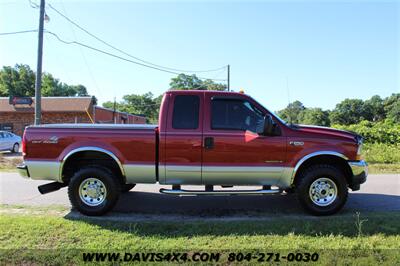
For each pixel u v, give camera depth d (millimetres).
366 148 19281
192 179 6293
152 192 8602
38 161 6320
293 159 6211
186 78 76750
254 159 6195
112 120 45094
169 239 4965
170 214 6516
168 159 6203
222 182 6316
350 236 5098
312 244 4723
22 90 77312
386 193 8555
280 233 5191
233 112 6309
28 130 6387
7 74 77125
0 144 21406
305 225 5480
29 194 8430
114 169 6559
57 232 5219
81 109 36031
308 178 6203
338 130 6559
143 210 6820
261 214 6480
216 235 5121
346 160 6262
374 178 10961
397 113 76750
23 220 5793
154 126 6566
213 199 7809
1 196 8188
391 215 6227
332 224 5539
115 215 6398
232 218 6191
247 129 6266
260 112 6320
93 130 6332
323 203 6262
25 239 4918
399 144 21422
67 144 6293
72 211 6684
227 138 6172
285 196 8062
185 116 6262
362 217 6020
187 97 6305
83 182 6309
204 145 6168
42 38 17156
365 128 23797
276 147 6199
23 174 6398
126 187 8336
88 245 4711
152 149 6238
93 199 6348
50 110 35812
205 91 6348
